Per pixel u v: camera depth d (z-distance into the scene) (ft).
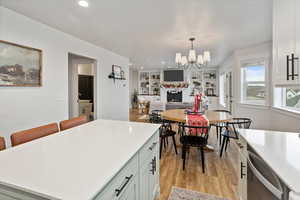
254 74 13.01
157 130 5.50
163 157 9.36
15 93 7.29
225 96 20.36
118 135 4.57
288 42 4.13
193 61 10.86
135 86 32.07
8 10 6.93
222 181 6.86
